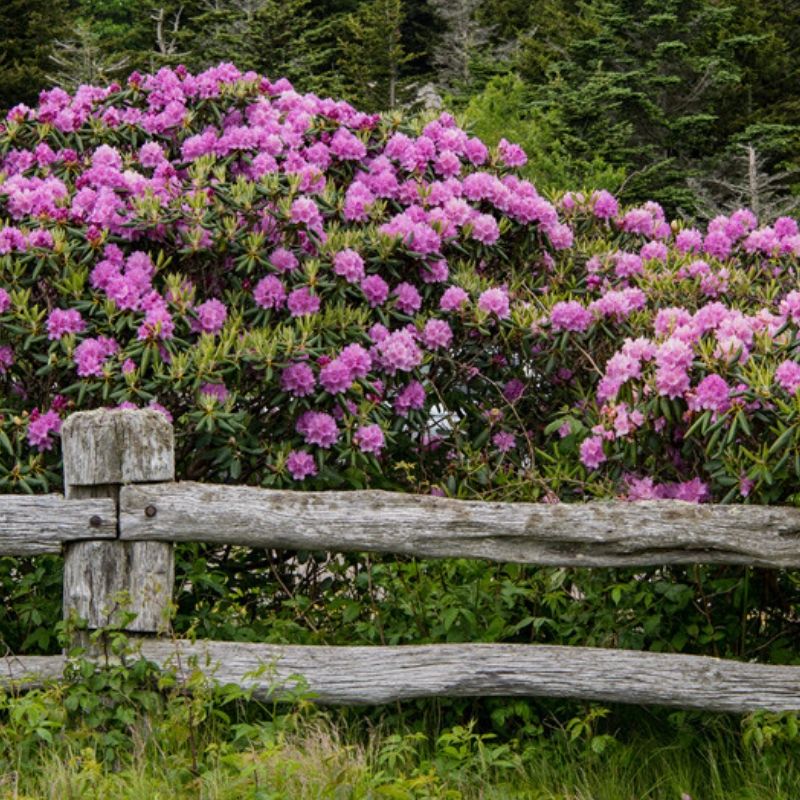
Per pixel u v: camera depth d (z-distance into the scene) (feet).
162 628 18.61
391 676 18.28
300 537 18.38
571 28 106.52
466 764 17.67
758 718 17.69
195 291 23.79
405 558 21.94
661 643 20.03
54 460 22.45
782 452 18.92
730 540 17.88
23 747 17.66
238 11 119.75
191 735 17.40
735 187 77.30
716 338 20.75
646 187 80.74
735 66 94.79
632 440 20.98
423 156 27.09
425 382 24.53
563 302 24.67
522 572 21.21
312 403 22.95
